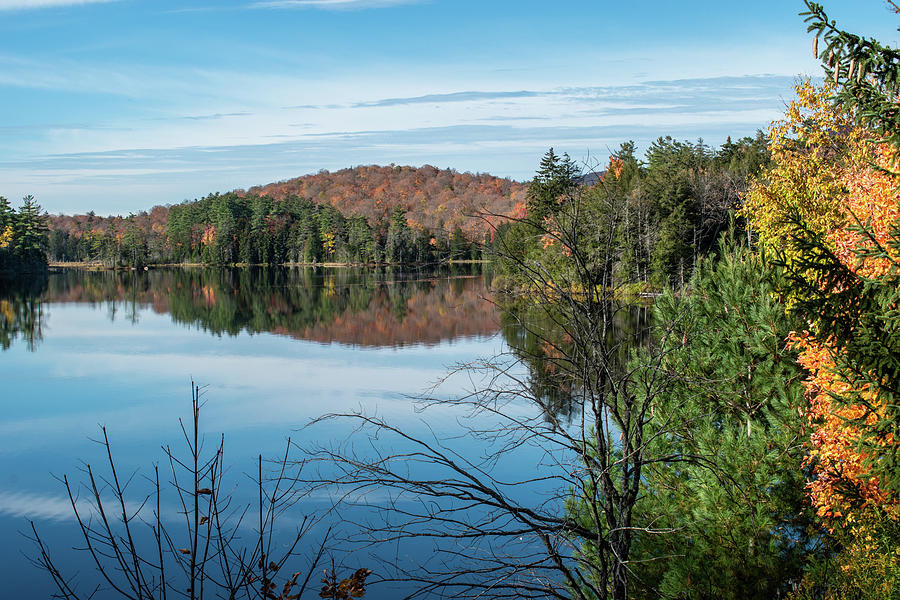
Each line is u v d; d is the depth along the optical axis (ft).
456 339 130.11
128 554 37.99
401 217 425.69
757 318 28.78
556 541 21.01
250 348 124.47
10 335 141.69
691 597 23.76
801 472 25.86
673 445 27.27
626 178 192.75
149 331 148.77
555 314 21.49
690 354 29.22
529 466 44.73
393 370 99.50
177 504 45.42
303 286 275.39
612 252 20.83
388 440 54.75
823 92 42.63
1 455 59.88
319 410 72.18
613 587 19.54
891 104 19.17
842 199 37.63
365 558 33.96
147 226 599.98
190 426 68.39
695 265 34.58
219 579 33.42
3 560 38.29
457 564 27.99
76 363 108.58
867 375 19.49
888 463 19.03
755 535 23.98
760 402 28.73
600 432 20.39
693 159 223.10
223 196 530.68
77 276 363.35
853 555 21.85
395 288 253.44
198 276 361.71
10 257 369.30
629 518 20.44
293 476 48.34
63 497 48.62
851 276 20.36
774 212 44.27
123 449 61.00
